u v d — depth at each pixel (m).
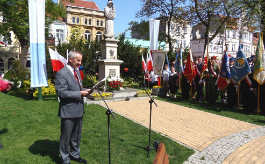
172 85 10.71
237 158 3.95
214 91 9.02
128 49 17.53
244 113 7.48
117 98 9.98
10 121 6.03
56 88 3.25
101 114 7.03
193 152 4.21
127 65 17.19
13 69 13.74
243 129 5.64
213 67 8.98
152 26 12.40
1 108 7.57
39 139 4.71
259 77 7.12
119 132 5.28
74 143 3.69
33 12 8.03
